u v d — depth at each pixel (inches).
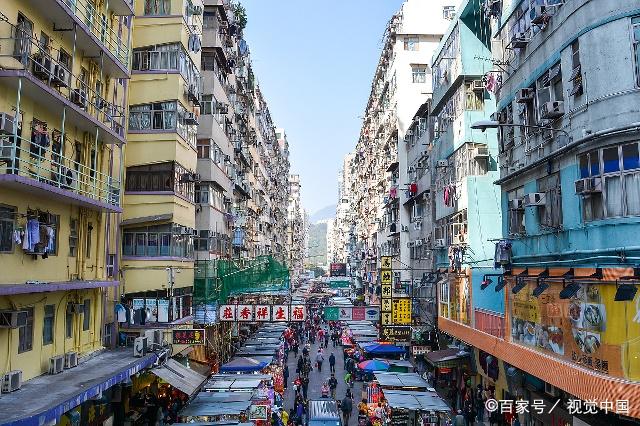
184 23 815.1
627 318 403.2
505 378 709.3
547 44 546.0
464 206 853.8
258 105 1843.0
